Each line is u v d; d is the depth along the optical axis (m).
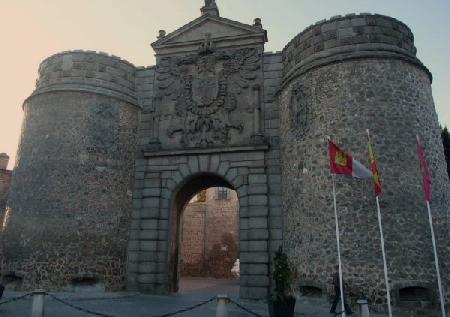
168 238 19.25
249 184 18.70
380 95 16.00
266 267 17.47
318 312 13.66
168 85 21.17
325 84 16.83
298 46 18.72
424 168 12.55
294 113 17.88
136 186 20.25
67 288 17.44
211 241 38.06
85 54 20.73
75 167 18.89
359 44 16.88
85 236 18.25
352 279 14.29
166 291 18.73
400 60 16.61
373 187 14.91
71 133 19.33
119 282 18.67
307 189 16.42
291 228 17.05
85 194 18.72
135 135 20.97
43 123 19.67
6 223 18.97
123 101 20.77
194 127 20.05
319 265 15.18
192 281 31.67
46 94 20.14
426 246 14.43
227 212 38.44
